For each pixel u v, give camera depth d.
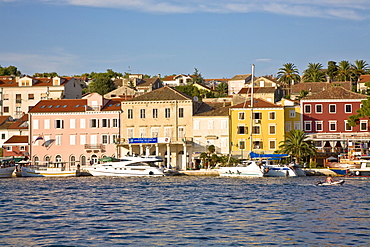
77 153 133.50
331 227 51.84
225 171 110.19
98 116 133.38
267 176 109.56
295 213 60.03
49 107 136.88
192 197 74.88
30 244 45.84
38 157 134.75
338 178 106.06
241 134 128.62
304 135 126.19
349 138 124.62
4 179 113.50
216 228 51.72
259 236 48.12
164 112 131.38
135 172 113.69
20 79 172.12
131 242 46.22
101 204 68.50
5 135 144.50
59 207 66.12
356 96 127.75
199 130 130.00
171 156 130.00
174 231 50.44
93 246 45.03
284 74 197.12
